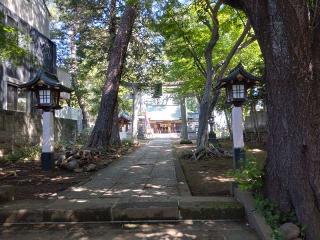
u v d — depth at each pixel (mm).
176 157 14164
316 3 4613
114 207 5621
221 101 22078
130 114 37625
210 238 4902
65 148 14984
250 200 5527
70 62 25828
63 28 25516
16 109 15602
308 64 4508
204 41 14656
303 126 4480
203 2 13281
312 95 4496
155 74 23500
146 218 5578
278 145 4859
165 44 19984
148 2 13234
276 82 4773
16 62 10945
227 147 18047
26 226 5473
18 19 15945
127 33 15516
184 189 7219
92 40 21953
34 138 15078
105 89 14984
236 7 5746
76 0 20734
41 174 9422
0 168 10359
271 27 4766
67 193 6969
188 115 47844
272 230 4582
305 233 4312
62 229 5328
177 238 4918
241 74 7324
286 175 4715
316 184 4316
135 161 12727
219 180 8266
